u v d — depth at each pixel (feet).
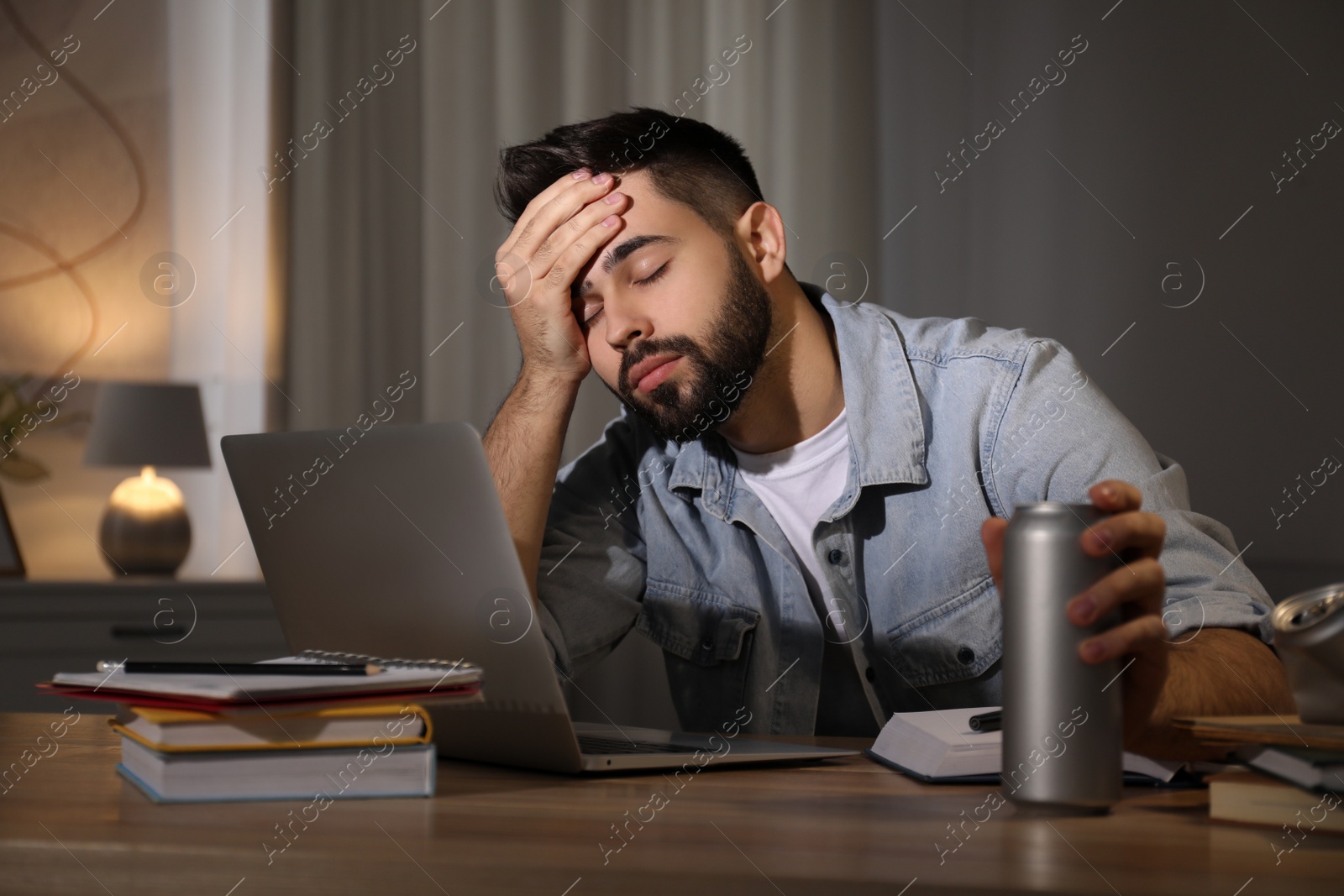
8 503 8.28
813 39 10.09
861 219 10.11
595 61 9.62
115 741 2.73
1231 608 2.68
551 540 4.17
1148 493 3.41
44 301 8.50
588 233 3.64
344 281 8.98
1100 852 1.63
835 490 4.06
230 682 2.02
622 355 3.67
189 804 1.94
